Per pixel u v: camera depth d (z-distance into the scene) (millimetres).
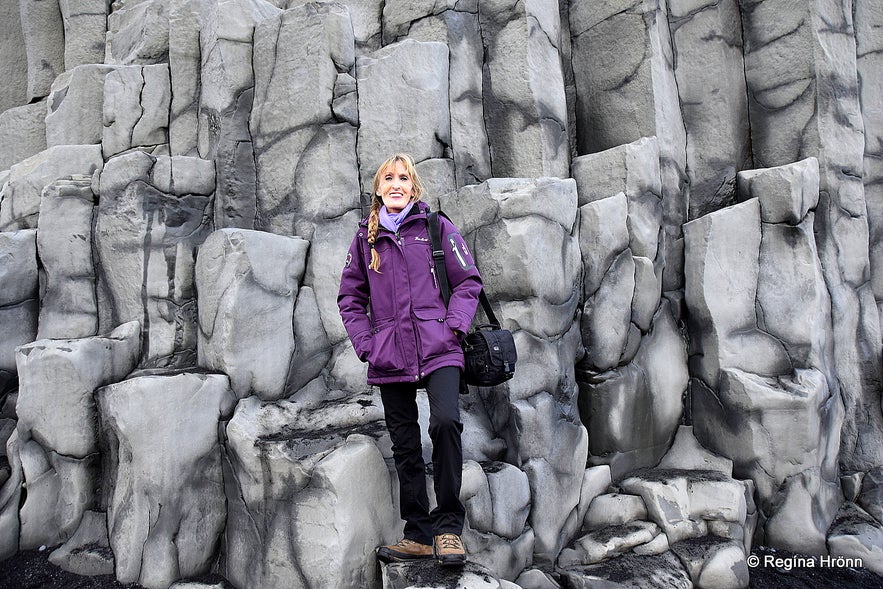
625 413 3490
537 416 3025
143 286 3273
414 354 2219
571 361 3318
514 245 3020
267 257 3000
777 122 4102
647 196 3717
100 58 5496
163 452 2689
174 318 3254
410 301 2260
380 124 3412
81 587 2688
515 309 3062
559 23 4215
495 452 3016
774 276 3586
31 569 2828
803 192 3561
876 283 4211
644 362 3631
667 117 4074
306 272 3248
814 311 3486
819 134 3895
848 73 4074
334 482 2373
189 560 2729
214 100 3576
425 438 2824
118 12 5168
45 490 2982
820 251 3812
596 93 4297
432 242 2328
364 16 4090
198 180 3439
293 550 2467
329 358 3199
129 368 3188
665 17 4250
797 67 4012
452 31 3719
